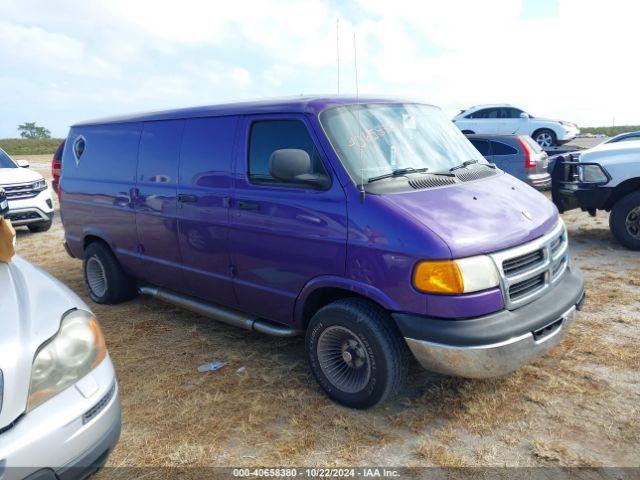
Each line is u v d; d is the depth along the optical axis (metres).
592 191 7.85
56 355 2.61
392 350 3.48
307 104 4.00
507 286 3.36
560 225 4.12
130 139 5.44
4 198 3.82
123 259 5.69
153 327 5.45
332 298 4.00
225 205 4.37
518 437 3.38
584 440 3.33
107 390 2.75
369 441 3.40
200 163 4.62
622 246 7.98
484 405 3.72
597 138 29.06
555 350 4.49
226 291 4.59
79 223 6.19
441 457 3.21
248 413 3.77
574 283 3.94
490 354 3.21
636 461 3.12
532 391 3.86
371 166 3.79
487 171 4.47
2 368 2.38
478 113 21.39
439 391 3.94
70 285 7.22
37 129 109.31
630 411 3.60
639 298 5.69
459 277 3.20
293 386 4.11
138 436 3.55
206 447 3.41
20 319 2.66
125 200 5.43
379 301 3.44
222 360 4.62
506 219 3.60
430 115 4.71
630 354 4.38
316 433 3.51
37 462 2.38
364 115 4.13
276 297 4.14
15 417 2.39
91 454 2.60
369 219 3.48
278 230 3.98
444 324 3.24
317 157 3.83
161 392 4.11
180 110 4.99
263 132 4.20
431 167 4.13
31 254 9.15
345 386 3.76
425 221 3.37
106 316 5.82
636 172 7.52
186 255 4.86
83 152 6.14
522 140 11.56
